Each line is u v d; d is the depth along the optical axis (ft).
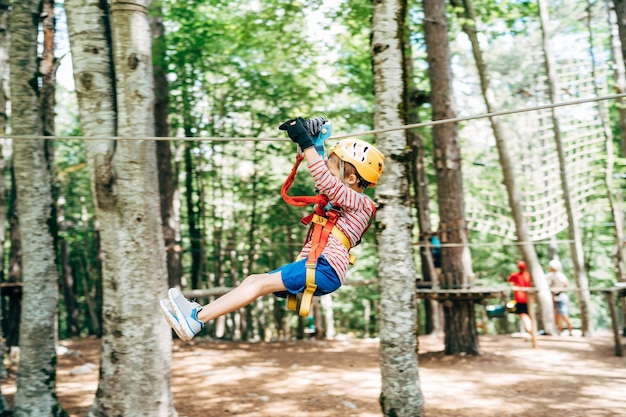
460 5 38.47
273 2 38.50
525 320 39.93
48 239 22.00
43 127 23.97
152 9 38.63
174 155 59.62
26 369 21.22
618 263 40.93
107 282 18.76
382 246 17.76
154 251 18.84
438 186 34.76
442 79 34.78
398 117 17.74
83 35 18.83
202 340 40.63
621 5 30.09
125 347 18.42
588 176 48.03
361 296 71.51
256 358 33.35
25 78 21.84
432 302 44.24
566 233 65.72
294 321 70.49
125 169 18.48
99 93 18.76
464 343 33.17
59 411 21.66
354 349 36.70
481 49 39.65
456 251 34.01
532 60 64.95
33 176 21.83
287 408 22.88
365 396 24.39
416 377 17.48
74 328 51.01
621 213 41.65
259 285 10.03
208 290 36.17
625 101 37.40
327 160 11.00
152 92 18.99
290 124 10.48
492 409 22.68
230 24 41.65
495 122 39.99
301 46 42.32
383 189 17.79
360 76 42.32
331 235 10.39
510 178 40.86
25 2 21.95
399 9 17.94
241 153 57.77
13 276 39.42
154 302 18.69
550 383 26.68
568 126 47.98
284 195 10.64
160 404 18.56
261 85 45.01
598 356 32.83
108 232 18.69
